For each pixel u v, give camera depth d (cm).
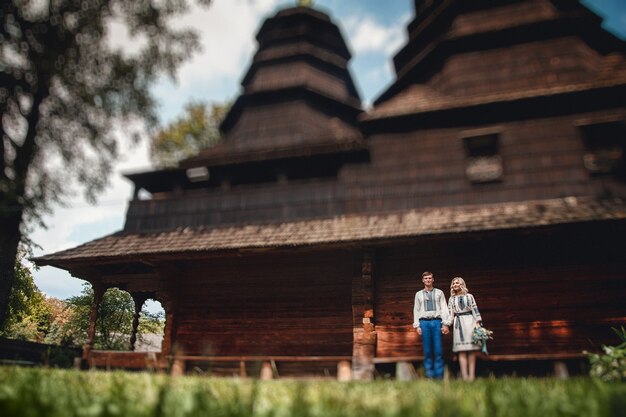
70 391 280
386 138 1291
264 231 1210
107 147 803
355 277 1081
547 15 1325
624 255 968
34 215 735
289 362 1111
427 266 1079
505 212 1054
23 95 761
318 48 1998
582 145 1112
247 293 1212
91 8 786
